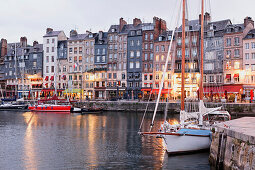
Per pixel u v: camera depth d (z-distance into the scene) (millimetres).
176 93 61906
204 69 60562
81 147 22922
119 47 71625
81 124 36625
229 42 58188
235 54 57469
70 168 17328
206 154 18750
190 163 17234
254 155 11453
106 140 25688
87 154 20625
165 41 65438
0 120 41344
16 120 41344
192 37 62031
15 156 20234
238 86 55062
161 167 17000
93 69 74125
